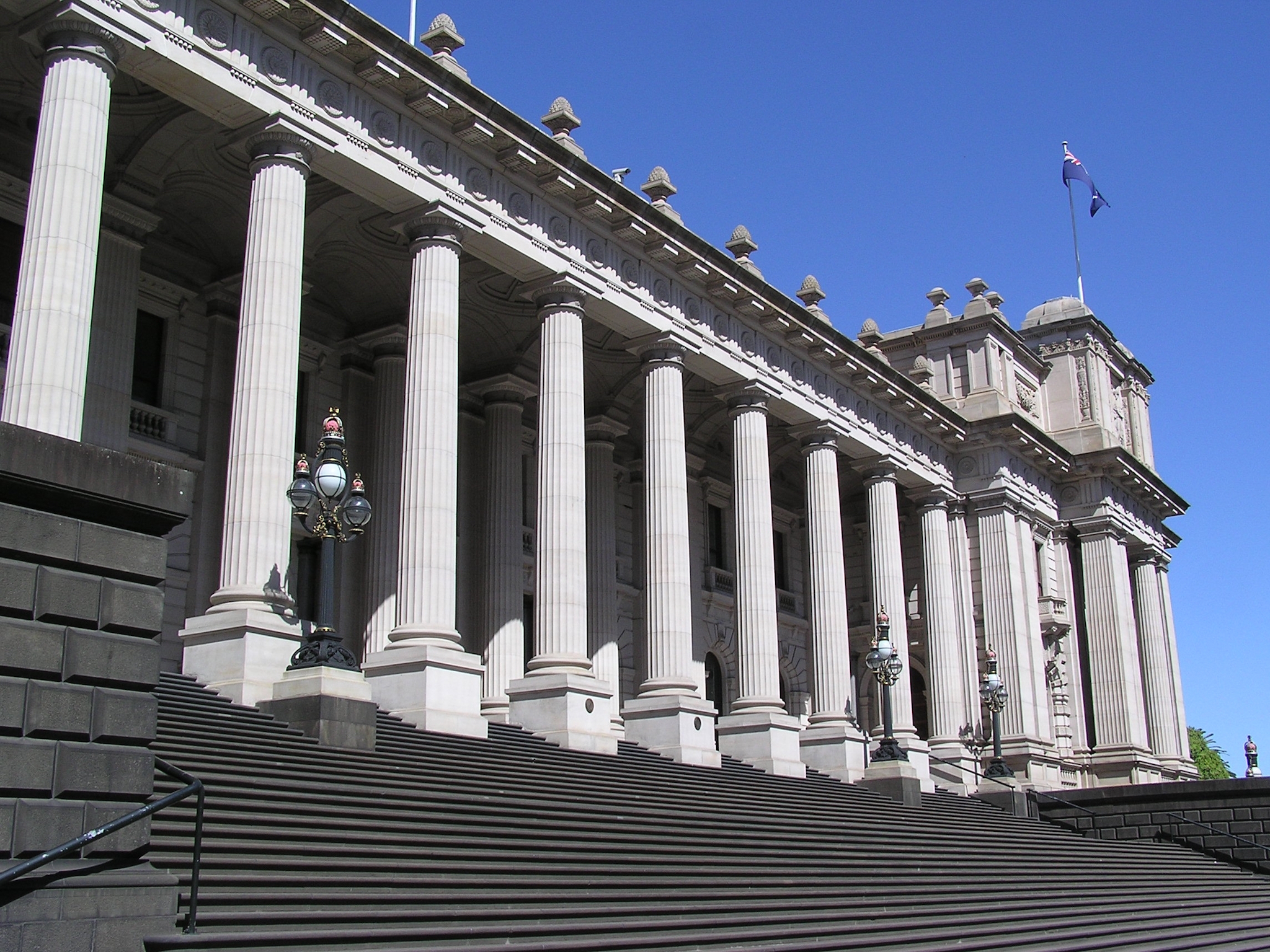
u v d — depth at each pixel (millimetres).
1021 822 38688
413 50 26438
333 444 21266
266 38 24734
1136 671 52781
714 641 47969
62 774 11867
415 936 13383
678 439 33812
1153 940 22859
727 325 36500
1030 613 48312
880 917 20047
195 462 31125
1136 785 43031
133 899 11883
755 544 36219
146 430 30344
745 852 22328
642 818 22656
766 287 36625
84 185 21141
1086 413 55531
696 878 19609
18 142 27484
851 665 52406
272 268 24078
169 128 27562
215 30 23828
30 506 12234
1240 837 39938
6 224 27781
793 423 40312
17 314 20406
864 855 25188
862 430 42312
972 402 48938
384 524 34094
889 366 42344
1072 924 22562
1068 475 53281
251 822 15367
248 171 28344
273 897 13469
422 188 27391
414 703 24703
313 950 12508
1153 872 33250
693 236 33844
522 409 38875
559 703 28250
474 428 38938
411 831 17328
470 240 28953
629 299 32812
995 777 42031
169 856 13500
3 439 11984
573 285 30891
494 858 17344
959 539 48062
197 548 30750
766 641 35625
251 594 22359
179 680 21438
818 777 35438
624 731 32562
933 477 46375
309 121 25188
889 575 42594
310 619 33781
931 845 28516
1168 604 58969
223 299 32469
